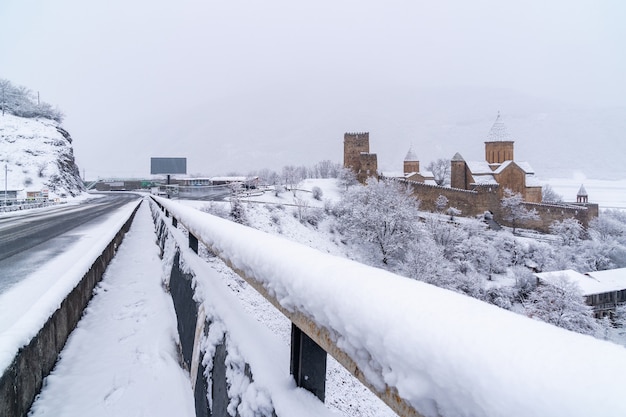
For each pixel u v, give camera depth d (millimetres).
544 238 55156
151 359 3514
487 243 43781
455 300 755
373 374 850
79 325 4332
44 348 3125
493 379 525
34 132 65000
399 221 42094
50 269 6828
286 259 1438
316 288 1131
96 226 15219
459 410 586
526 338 556
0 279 6008
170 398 2902
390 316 793
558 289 28094
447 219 57000
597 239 51406
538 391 462
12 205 31578
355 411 7176
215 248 2680
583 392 417
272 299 1531
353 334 909
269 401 1376
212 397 2078
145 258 8055
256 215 39625
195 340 2840
